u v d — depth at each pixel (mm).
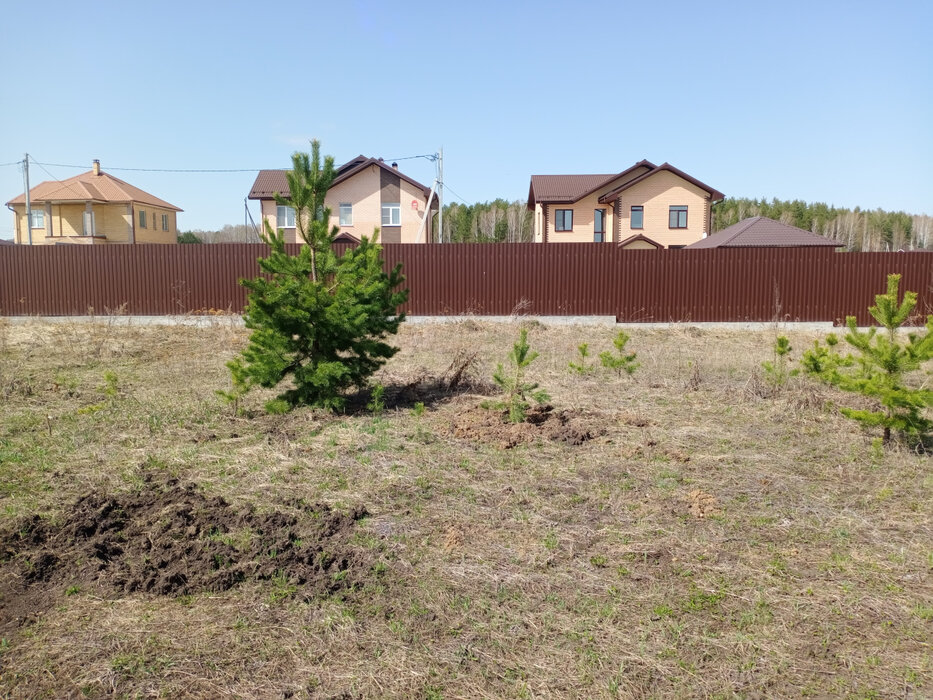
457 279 16500
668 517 4562
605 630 3287
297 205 7039
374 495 4875
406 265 16453
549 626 3316
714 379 9070
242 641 3168
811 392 7609
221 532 4250
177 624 3295
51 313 16500
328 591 3594
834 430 6590
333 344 7188
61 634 3199
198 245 16406
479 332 14086
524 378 9078
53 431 6293
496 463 5582
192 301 16484
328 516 4480
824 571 3854
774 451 5941
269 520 4379
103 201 34500
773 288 16188
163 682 2873
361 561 3908
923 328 15453
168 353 11250
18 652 3059
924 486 5117
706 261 16234
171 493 4805
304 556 3930
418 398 7863
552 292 16469
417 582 3701
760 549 4121
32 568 3740
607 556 4020
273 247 7035
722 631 3291
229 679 2902
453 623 3330
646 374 9438
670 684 2916
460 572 3799
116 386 8164
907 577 3777
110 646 3107
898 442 6035
